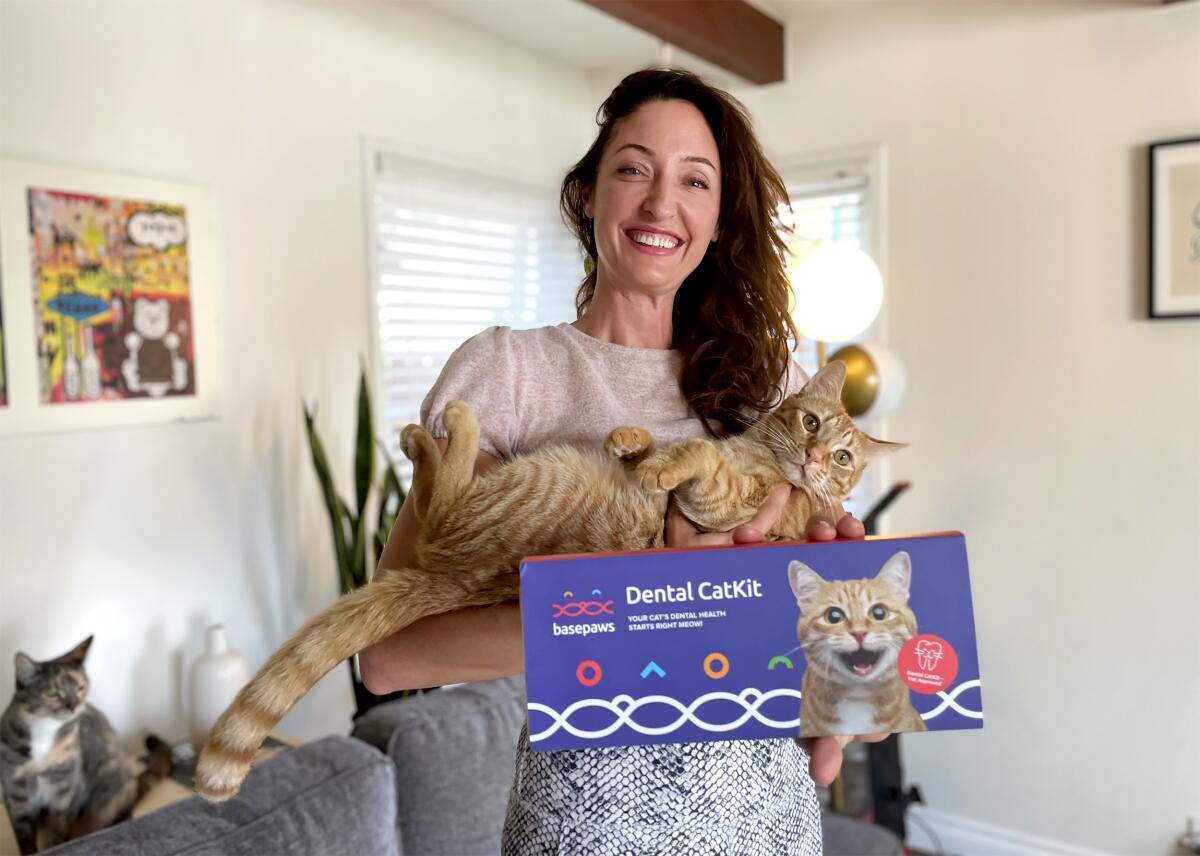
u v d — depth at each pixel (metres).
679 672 0.73
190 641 2.06
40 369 1.74
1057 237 2.42
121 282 1.87
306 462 2.32
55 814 1.52
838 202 2.80
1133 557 2.37
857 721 0.73
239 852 1.21
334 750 1.43
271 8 2.19
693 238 1.00
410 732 1.60
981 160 2.52
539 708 0.72
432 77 2.66
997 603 2.58
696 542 0.87
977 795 2.65
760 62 2.72
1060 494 2.46
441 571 0.85
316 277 2.33
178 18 1.98
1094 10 2.32
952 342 2.60
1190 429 2.27
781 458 0.99
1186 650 2.32
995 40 2.48
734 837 0.89
